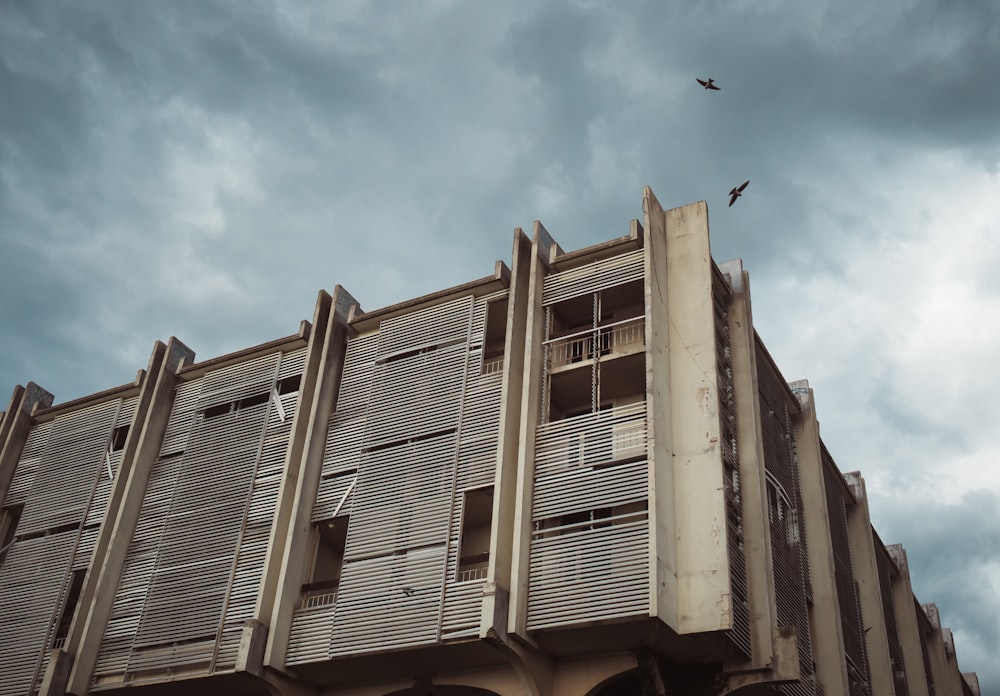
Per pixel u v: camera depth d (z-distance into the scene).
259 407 29.45
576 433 23.69
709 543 21.61
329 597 25.09
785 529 26.56
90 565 28.41
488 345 29.36
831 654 26.62
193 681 25.09
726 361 25.86
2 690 27.70
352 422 27.47
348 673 24.27
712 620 20.66
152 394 31.75
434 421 25.97
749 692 23.06
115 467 30.98
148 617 26.83
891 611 35.22
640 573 20.91
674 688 22.00
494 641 21.09
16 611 29.25
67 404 33.66
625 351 24.62
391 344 28.42
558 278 26.50
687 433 23.22
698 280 25.11
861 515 34.00
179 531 28.11
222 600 25.97
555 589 21.70
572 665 22.48
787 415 29.88
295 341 30.12
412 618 23.02
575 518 23.77
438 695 24.47
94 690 26.41
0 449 33.56
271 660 23.97
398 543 24.44
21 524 31.38
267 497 27.23
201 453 29.53
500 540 22.58
